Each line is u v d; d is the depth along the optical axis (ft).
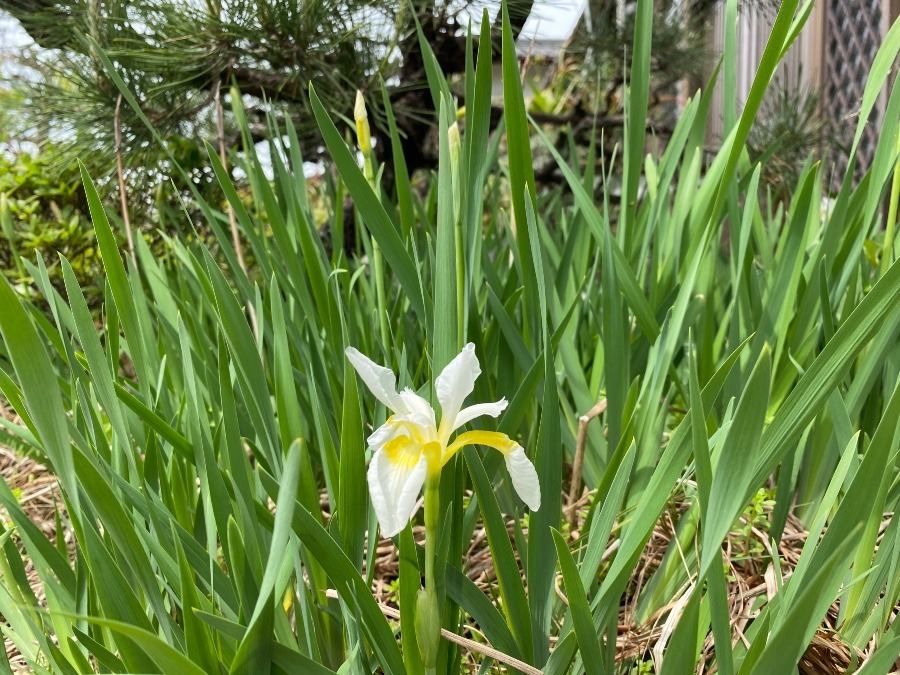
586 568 1.27
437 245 1.34
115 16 3.34
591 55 5.75
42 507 2.61
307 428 2.18
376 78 3.70
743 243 1.85
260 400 1.46
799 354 1.95
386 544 2.01
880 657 1.06
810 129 5.72
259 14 3.19
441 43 4.09
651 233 2.15
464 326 1.36
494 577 1.83
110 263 1.33
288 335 2.13
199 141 3.83
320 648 1.40
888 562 1.39
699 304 1.99
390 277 2.74
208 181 3.87
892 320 1.68
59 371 2.43
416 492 0.98
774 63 1.35
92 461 1.08
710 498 1.01
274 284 1.46
